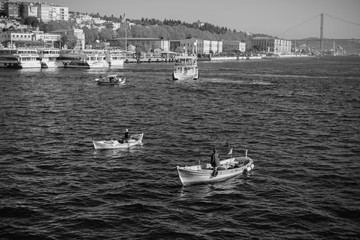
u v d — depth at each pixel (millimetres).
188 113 80250
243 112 82062
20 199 35625
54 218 32125
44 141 56062
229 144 55531
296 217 32688
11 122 68438
